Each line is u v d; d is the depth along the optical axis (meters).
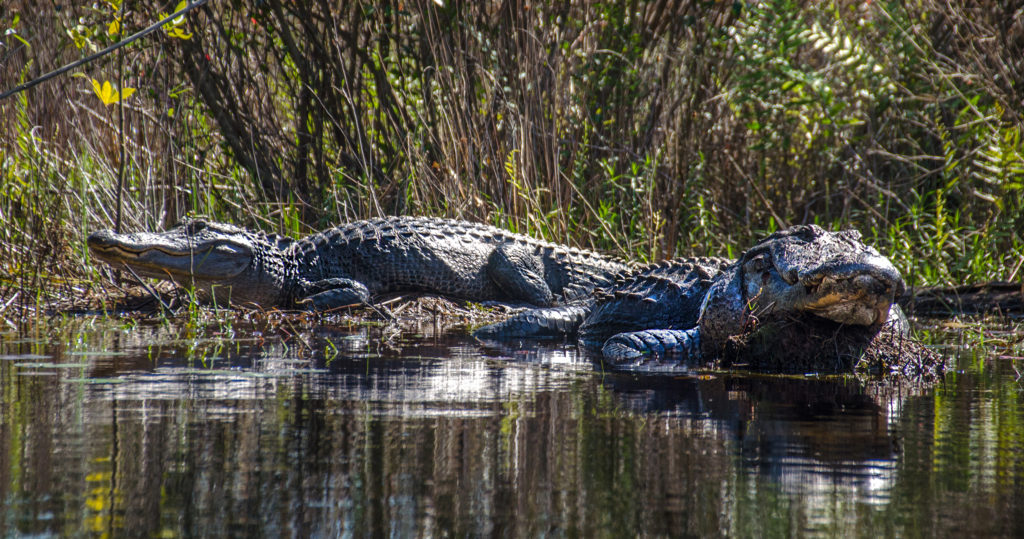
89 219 13.76
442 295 13.40
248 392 6.19
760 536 3.49
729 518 3.68
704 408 5.83
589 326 10.28
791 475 4.26
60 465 4.33
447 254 13.38
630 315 9.87
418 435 4.98
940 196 14.31
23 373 6.91
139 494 3.93
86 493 3.93
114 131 15.70
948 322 11.26
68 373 6.93
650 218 14.88
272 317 11.48
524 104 15.43
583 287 13.55
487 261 13.56
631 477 4.23
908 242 13.86
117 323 10.66
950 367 7.83
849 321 7.60
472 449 4.70
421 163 15.36
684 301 9.60
